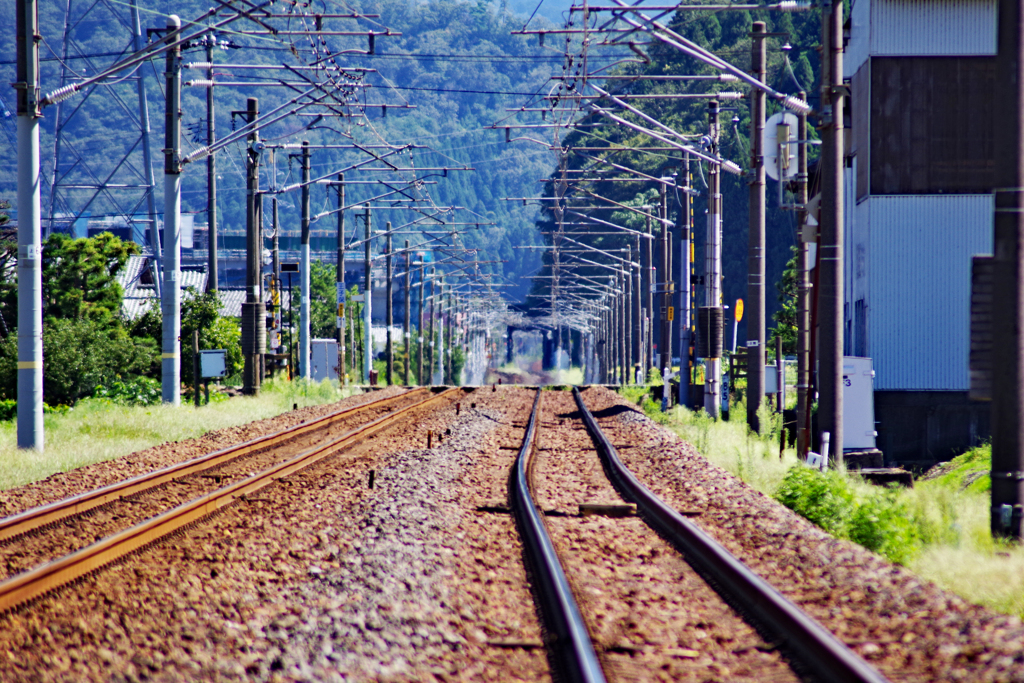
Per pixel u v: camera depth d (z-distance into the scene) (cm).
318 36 11912
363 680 2778
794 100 9225
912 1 14525
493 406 15650
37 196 8619
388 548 4466
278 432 9744
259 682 2741
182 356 17925
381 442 9619
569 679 2808
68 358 13700
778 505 5681
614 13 9462
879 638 3088
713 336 13262
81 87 9031
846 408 12488
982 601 3956
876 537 4966
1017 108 5234
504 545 4684
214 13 9600
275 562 4209
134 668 2825
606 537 4900
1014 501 5303
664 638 3162
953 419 14525
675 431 11188
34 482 6594
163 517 4691
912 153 14612
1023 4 5212
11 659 2853
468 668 2914
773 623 3186
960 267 14550
